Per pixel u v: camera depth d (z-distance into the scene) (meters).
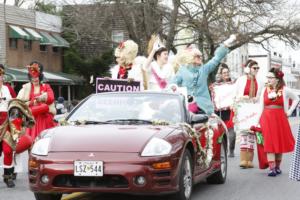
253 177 11.53
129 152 7.40
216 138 10.02
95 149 7.46
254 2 37.34
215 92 14.81
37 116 11.26
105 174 7.29
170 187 7.50
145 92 9.13
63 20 47.12
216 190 9.89
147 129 7.93
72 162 7.38
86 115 8.72
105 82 11.95
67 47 47.56
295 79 53.59
